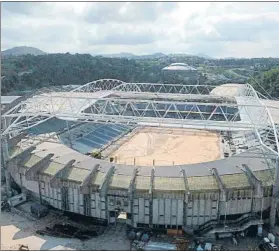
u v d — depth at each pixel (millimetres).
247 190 52500
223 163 58688
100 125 100312
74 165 57938
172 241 50688
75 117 73562
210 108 111375
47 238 51000
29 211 58000
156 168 56719
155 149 86250
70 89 132125
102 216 54750
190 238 51562
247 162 59031
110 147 87938
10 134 73125
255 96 101938
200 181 53000
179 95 104312
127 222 54344
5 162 62219
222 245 50188
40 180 58219
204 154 81812
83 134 91062
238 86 154875
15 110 80625
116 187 52531
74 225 54750
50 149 66312
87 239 51031
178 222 52906
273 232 53219
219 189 51531
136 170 55000
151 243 49594
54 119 89000
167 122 66250
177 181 53094
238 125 63812
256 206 53875
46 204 59500
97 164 57031
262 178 54750
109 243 50125
